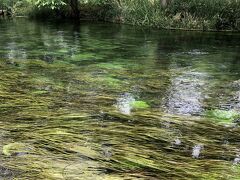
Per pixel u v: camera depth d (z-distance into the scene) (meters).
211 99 6.22
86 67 8.31
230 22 15.19
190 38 13.00
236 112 5.58
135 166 3.72
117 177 3.49
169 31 14.79
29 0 20.92
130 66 8.51
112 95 6.23
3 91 6.25
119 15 17.58
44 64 8.55
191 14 15.79
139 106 5.67
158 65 8.70
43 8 19.84
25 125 4.73
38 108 5.43
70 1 18.81
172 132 4.66
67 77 7.38
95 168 3.66
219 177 3.55
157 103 5.91
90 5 18.91
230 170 3.71
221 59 9.52
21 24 17.14
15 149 4.03
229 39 12.87
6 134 4.43
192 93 6.52
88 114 5.22
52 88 6.55
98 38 12.89
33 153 3.95
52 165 3.70
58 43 11.77
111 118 5.10
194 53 10.28
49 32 14.38
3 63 8.62
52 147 4.09
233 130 4.84
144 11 16.73
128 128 4.72
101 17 18.47
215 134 4.68
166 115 5.30
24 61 8.88
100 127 4.73
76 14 19.03
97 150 4.04
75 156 3.89
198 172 3.63
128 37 13.16
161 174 3.57
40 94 6.16
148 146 4.21
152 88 6.75
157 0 17.00
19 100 5.78
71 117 5.06
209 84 7.14
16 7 21.27
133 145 4.21
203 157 4.00
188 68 8.44
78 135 4.42
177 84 7.07
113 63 8.80
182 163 3.82
